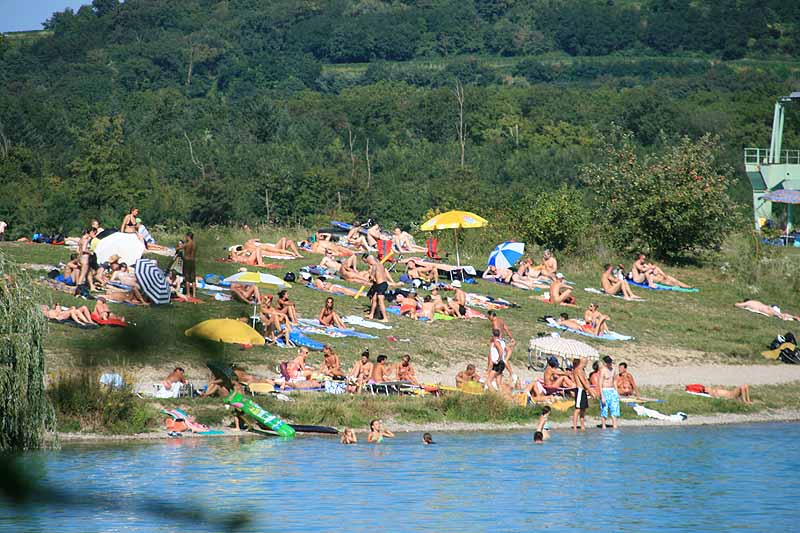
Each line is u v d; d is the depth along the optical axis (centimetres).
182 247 11988
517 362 11850
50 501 6688
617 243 18888
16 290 7450
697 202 18350
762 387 11906
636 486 7525
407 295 13512
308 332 11544
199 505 6681
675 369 12662
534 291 15338
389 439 9012
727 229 18725
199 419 8950
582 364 9975
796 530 6438
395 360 11162
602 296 15650
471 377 10512
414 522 6450
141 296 10775
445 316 13175
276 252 15400
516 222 19412
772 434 9725
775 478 7838
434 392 10331
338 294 13588
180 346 9412
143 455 7950
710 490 7412
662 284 16975
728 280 17800
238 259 14100
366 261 15225
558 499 7094
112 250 12206
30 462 7456
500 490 7306
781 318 15862
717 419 10531
